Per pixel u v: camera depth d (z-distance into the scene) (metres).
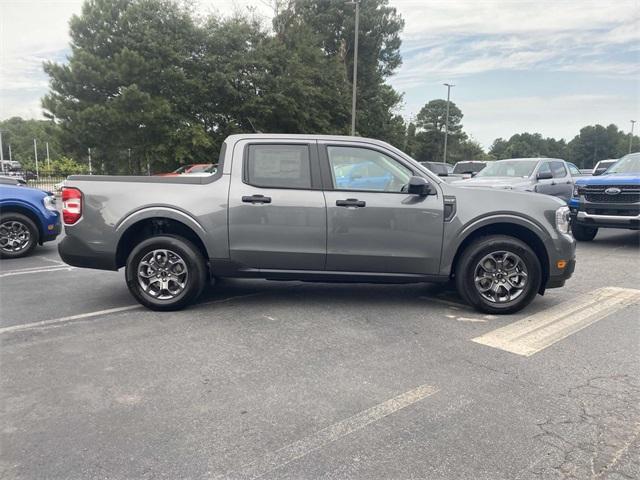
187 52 27.45
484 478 2.52
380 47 44.41
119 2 25.61
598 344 4.39
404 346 4.35
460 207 5.18
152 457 2.69
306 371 3.80
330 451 2.75
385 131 42.69
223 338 4.54
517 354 4.16
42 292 6.21
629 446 2.80
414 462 2.65
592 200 10.03
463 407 3.24
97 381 3.62
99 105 24.50
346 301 5.82
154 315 5.25
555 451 2.75
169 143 26.27
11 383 3.58
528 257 5.16
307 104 31.03
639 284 6.69
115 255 5.30
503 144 115.31
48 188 28.23
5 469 2.58
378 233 5.16
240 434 2.91
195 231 5.20
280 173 5.26
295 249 5.21
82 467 2.61
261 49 29.48
